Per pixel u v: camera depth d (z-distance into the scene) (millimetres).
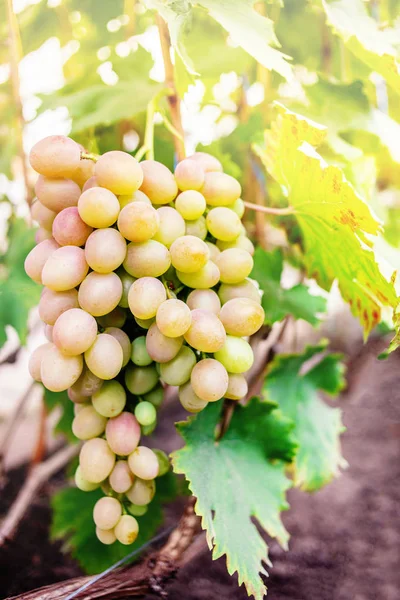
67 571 729
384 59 487
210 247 451
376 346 945
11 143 700
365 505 942
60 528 652
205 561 772
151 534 599
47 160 408
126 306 422
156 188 426
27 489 789
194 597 694
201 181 442
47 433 1052
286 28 634
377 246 523
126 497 465
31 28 653
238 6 444
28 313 622
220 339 403
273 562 794
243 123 631
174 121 516
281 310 583
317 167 426
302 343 993
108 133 584
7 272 638
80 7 646
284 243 677
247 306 424
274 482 509
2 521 827
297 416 671
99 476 433
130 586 472
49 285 398
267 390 665
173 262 410
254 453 516
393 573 769
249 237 663
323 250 499
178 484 615
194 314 410
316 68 668
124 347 424
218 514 451
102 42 665
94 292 394
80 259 403
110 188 404
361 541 844
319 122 563
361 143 632
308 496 976
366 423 1213
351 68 611
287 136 452
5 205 729
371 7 578
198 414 494
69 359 397
